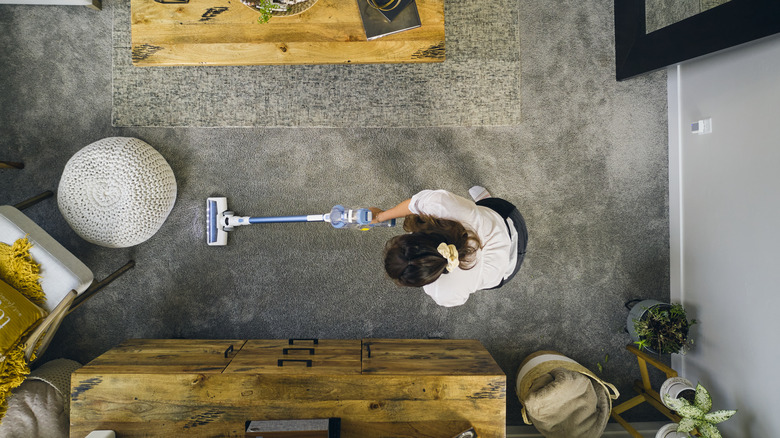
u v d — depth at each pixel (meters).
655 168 2.39
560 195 2.37
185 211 2.30
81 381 1.77
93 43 2.27
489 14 2.33
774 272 1.74
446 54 2.32
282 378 1.79
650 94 2.38
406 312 2.34
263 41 1.72
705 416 1.80
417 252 1.16
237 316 2.30
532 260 2.36
